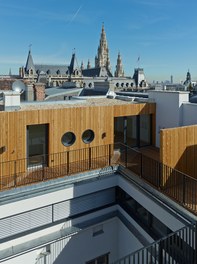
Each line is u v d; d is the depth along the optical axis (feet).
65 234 39.58
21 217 37.58
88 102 55.83
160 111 55.36
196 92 92.43
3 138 39.40
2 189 35.76
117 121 60.03
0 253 35.29
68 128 44.73
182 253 26.61
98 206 44.16
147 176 39.52
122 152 52.03
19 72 377.50
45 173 41.11
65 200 40.32
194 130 40.37
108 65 531.50
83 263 42.65
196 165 41.11
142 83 383.86
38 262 38.24
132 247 41.37
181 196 34.17
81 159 46.42
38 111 41.73
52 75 379.55
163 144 37.17
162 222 34.47
